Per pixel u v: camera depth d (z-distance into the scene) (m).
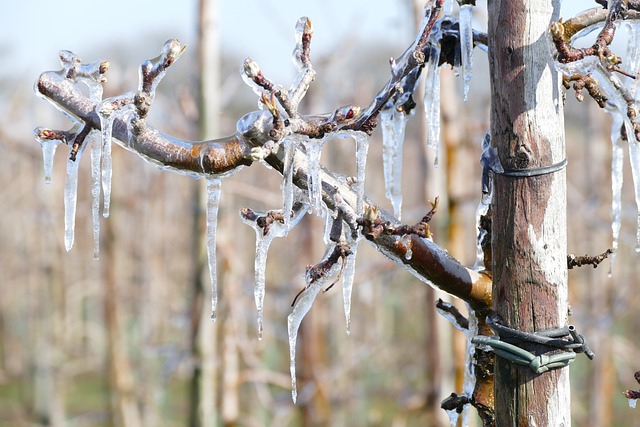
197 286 5.46
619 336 9.10
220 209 5.51
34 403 10.49
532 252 1.92
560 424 1.93
